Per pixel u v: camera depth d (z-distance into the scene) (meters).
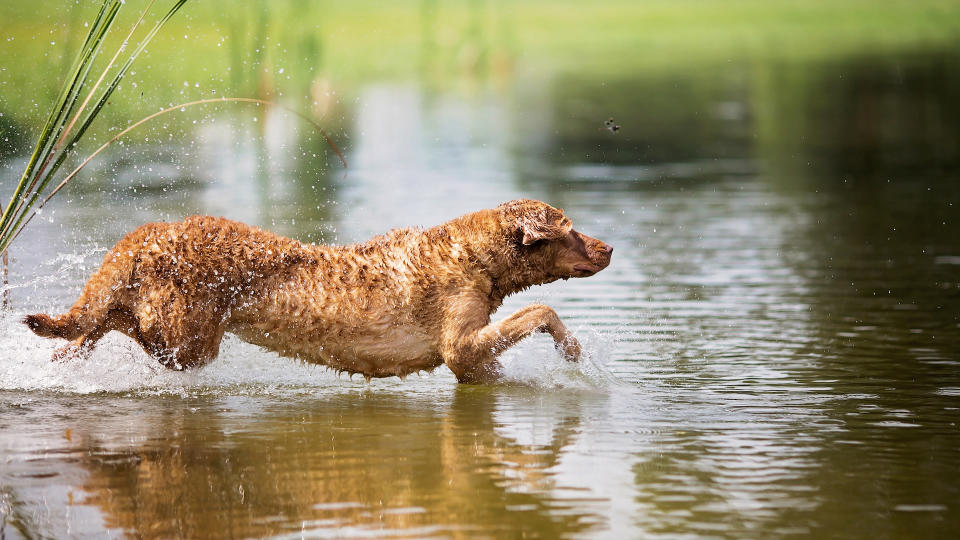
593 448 9.02
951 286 15.16
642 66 50.44
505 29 64.81
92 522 7.46
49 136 11.35
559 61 53.19
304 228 18.20
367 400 10.73
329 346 10.89
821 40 60.88
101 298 10.52
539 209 11.09
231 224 10.93
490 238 11.07
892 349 12.17
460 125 33.94
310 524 7.42
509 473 8.41
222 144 27.94
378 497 7.91
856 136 31.62
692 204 21.95
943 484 8.12
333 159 27.11
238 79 29.95
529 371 11.50
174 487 8.12
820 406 10.18
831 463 8.60
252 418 10.01
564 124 34.31
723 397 10.55
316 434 9.48
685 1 87.62
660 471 8.44
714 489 8.04
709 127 33.62
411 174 25.12
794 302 14.42
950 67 45.62
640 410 10.16
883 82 42.34
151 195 21.41
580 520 7.47
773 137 31.67
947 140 30.55
